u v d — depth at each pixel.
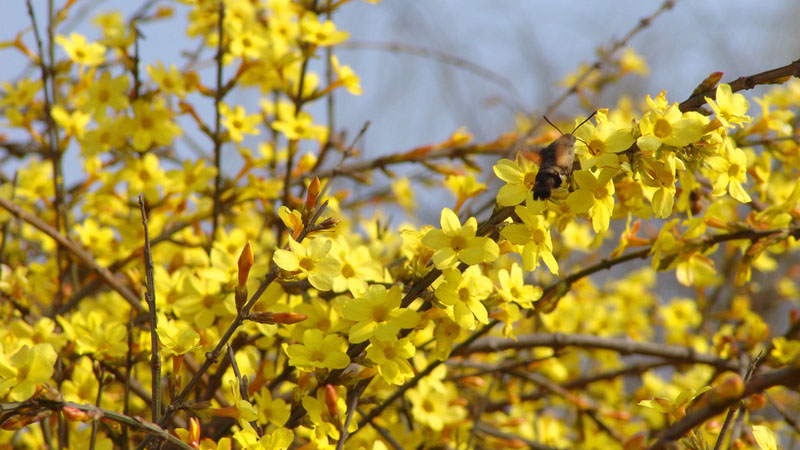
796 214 2.34
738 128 2.57
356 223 4.37
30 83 3.10
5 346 2.14
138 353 2.30
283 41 3.06
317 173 3.27
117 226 3.00
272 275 1.75
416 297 1.83
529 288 2.01
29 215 2.53
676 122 1.75
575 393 3.63
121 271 3.02
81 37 3.08
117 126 2.82
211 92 2.91
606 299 3.93
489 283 1.86
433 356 2.42
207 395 2.21
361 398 2.24
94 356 2.18
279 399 2.06
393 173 3.27
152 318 1.73
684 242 2.29
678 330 4.02
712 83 1.92
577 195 1.73
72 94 3.33
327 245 1.77
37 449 2.60
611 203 1.77
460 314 1.74
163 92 2.97
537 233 1.81
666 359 3.19
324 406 1.81
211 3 3.12
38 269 3.18
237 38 2.95
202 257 2.87
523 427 3.18
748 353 2.92
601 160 1.71
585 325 3.61
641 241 2.38
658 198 1.77
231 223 3.48
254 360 2.38
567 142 1.76
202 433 2.38
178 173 2.90
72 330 2.28
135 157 2.94
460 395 3.19
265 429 2.11
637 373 3.29
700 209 2.43
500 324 2.68
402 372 1.82
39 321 2.36
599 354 3.55
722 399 1.36
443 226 1.76
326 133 3.18
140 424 1.62
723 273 4.30
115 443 2.30
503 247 1.87
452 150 3.26
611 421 3.40
